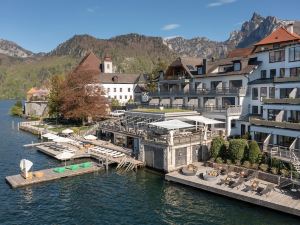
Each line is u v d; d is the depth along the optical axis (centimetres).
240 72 5881
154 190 3853
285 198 3231
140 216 3158
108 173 4584
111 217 3147
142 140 4834
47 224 3006
